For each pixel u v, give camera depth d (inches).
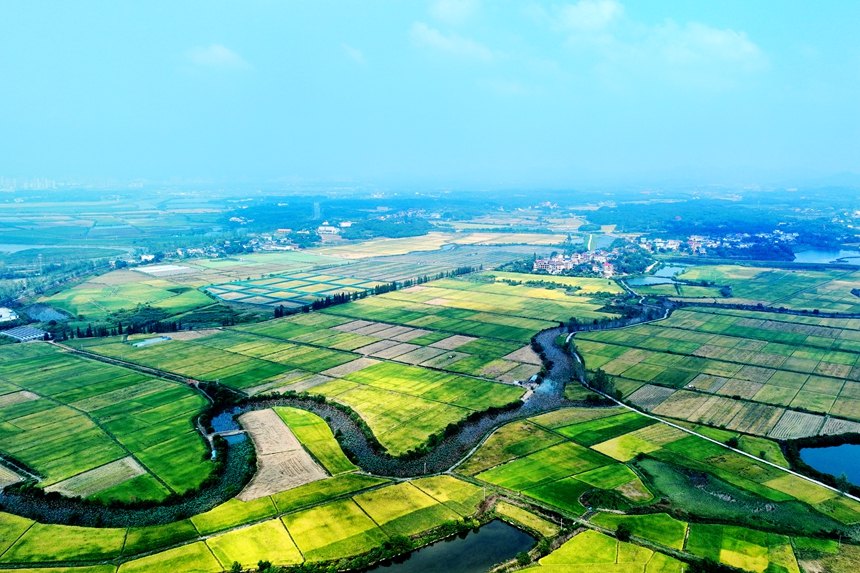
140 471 5295.3
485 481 5132.9
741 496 4874.5
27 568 3941.9
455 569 3998.5
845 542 4247.0
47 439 5920.3
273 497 4854.8
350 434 6122.1
